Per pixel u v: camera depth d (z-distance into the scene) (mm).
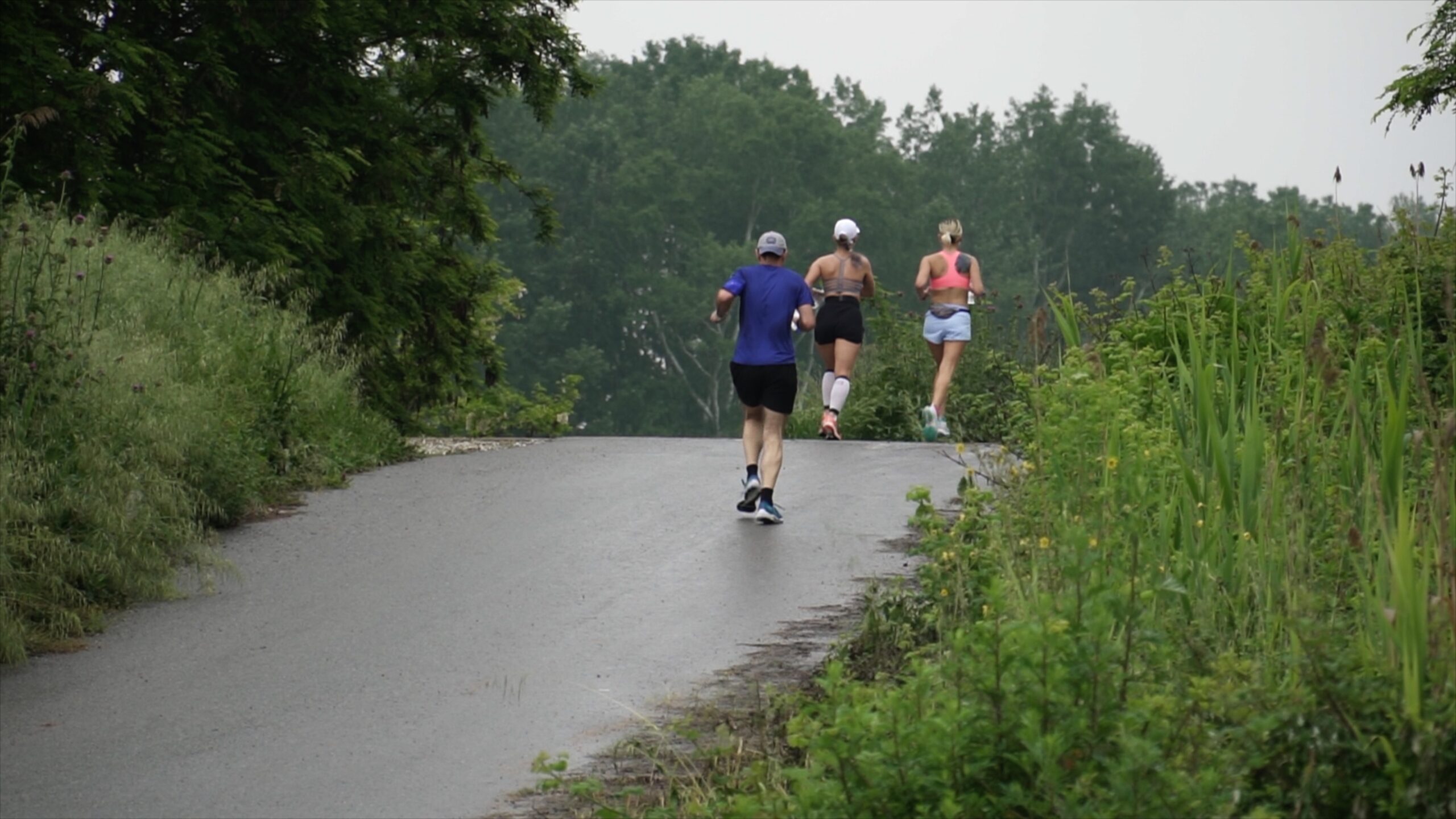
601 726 17266
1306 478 18797
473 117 64562
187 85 52438
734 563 25094
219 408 31188
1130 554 16125
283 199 54156
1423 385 17328
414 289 63594
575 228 191500
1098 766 11992
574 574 24531
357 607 22609
